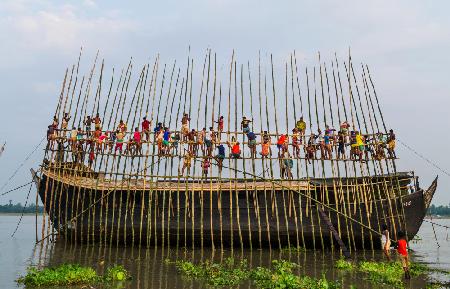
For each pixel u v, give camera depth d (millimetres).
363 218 26656
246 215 27297
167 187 27688
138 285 15922
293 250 26641
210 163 27391
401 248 17844
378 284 16406
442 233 57875
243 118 28734
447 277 18156
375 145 27328
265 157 27359
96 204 28438
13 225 81062
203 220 27500
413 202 27328
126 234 28062
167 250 26625
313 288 14797
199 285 16016
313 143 27484
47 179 28891
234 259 23219
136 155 27688
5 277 17781
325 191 27484
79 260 22625
